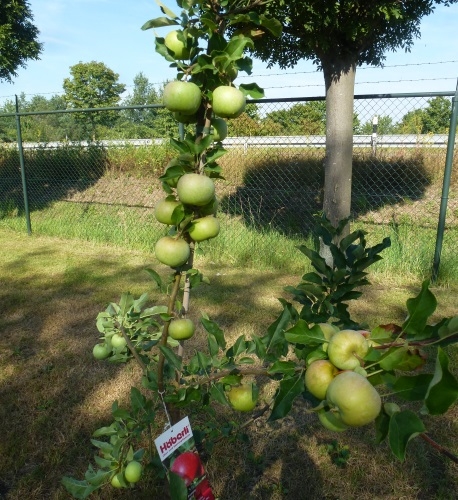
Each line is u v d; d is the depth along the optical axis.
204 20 1.28
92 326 4.59
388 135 9.59
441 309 4.86
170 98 1.28
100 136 18.23
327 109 5.58
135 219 8.74
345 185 5.62
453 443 2.87
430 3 5.48
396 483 2.60
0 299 5.32
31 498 2.52
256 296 5.30
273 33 1.37
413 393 0.92
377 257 1.78
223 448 2.86
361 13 4.94
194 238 1.41
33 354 4.04
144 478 2.61
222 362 1.55
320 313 1.81
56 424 3.09
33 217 9.54
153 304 5.08
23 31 11.35
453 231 7.32
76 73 44.25
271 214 8.41
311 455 2.82
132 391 1.71
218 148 1.44
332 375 1.00
